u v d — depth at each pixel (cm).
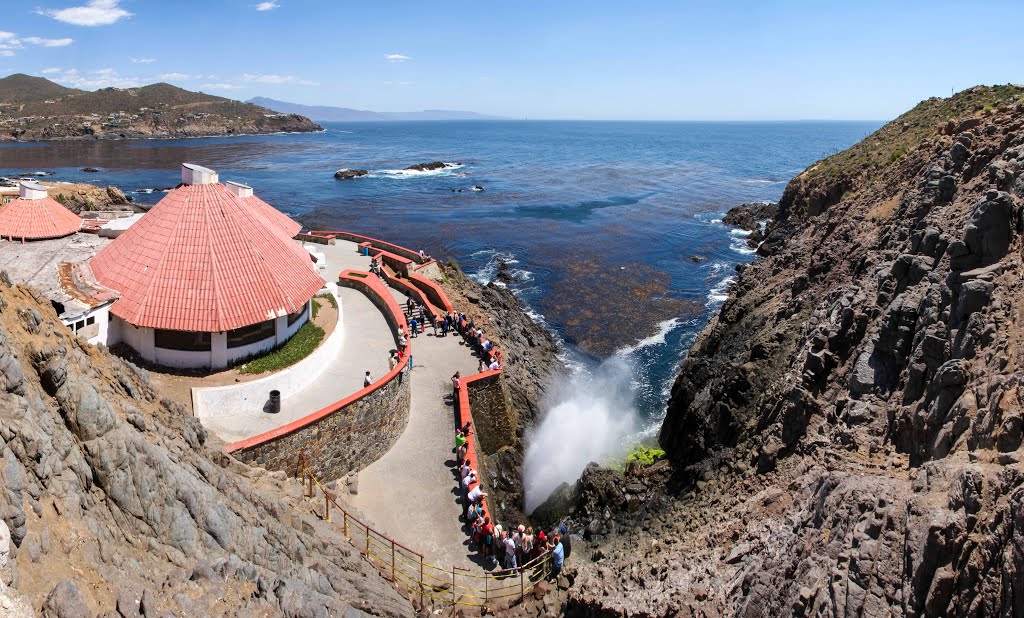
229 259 2481
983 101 4159
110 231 3272
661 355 4159
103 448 980
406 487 2248
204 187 2614
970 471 1112
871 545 1187
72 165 12862
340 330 2941
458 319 3497
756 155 18338
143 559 953
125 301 2367
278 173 12406
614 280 5588
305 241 4859
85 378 1087
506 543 1884
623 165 14938
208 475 1222
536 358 3891
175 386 2284
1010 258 1612
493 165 14838
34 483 848
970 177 2358
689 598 1509
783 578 1345
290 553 1256
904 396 1666
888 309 1877
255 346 2511
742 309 3444
